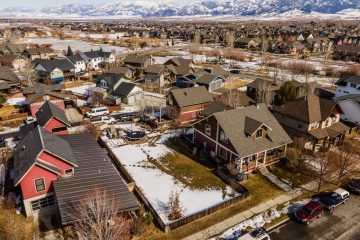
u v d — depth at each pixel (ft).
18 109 204.13
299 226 96.94
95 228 77.66
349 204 109.19
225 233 92.94
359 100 169.58
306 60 416.46
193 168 132.87
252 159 127.95
